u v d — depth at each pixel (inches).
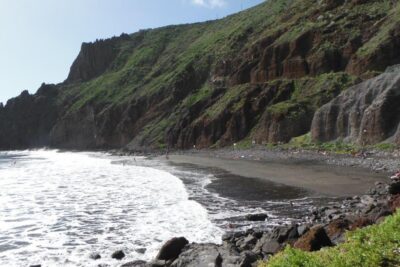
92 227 976.9
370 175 1487.5
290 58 3735.2
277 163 2199.8
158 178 1910.7
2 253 795.4
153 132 4845.0
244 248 664.4
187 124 4325.8
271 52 3917.3
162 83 5679.1
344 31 3553.2
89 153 5275.6
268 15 5383.9
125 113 5821.9
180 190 1465.3
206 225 908.0
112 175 2174.0
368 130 2218.3
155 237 851.4
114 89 6973.4
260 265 383.2
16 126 7716.5
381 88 2308.1
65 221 1055.0
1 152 6835.6
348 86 3019.2
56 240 877.2
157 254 682.8
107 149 5728.3
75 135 6820.9
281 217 940.0
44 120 7687.0
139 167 2637.8
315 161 2075.5
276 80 3688.5
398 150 1881.2
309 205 1058.1
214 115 3941.9
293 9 4522.6
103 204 1274.6
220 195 1309.1
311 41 3708.2
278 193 1278.3
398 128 2048.5
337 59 3430.1
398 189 955.3
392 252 315.6
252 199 1204.5
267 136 3174.2
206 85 4982.8
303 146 2608.3
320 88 3184.1
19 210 1221.1
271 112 3196.4
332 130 2534.5
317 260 336.8
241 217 967.0
